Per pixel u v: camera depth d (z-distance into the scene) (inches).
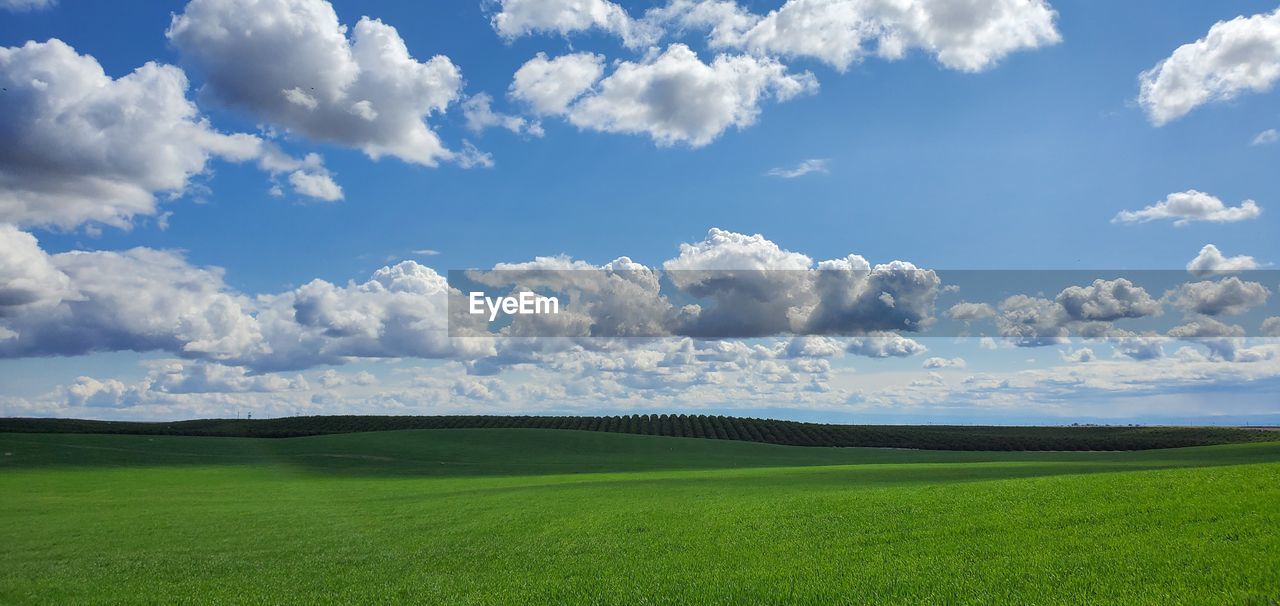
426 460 4018.2
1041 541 785.6
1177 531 753.6
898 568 732.7
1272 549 645.9
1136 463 2945.4
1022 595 605.0
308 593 799.1
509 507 1561.3
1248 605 532.4
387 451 4360.2
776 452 4621.1
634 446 4758.9
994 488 1162.6
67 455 3801.7
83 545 1272.1
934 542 842.8
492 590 761.0
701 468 3553.2
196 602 782.5
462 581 820.0
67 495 2391.7
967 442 5664.4
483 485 2426.2
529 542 1072.8
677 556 888.9
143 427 5408.5
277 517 1637.6
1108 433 6210.6
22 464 3531.0
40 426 5064.0
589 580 782.5
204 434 5319.9
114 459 3779.5
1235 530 722.2
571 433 5196.9
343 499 2092.8
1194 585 585.9
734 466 3671.3
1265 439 5477.4
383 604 725.9
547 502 1609.3
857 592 655.1
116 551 1191.6
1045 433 6363.2
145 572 989.2
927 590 644.7
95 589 880.3
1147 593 577.9
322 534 1311.5
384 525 1403.8
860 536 916.6
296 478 3166.8
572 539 1071.0
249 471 3506.4
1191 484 955.3
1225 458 3184.1
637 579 772.6
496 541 1104.8
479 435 5044.3
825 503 1200.2
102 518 1713.8
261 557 1082.7
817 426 6540.4
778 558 832.9
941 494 1164.5
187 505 2014.0
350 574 907.4
